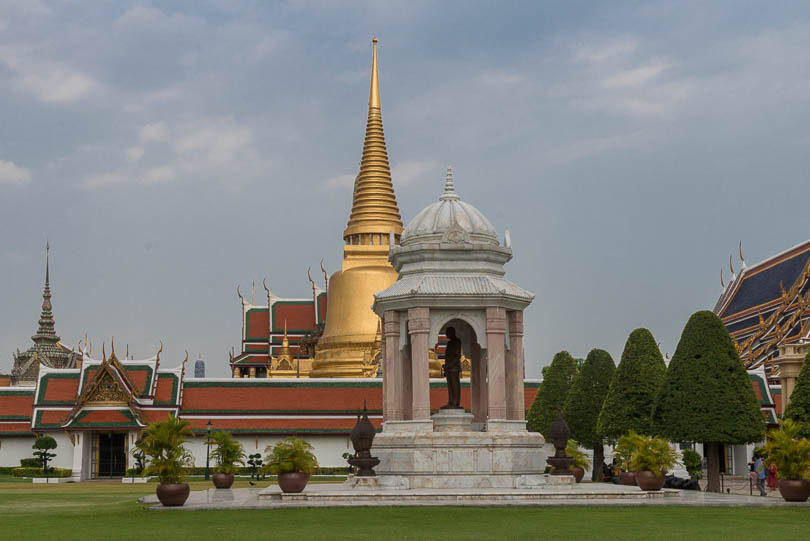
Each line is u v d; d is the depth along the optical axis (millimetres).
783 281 104375
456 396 44938
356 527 28469
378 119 110938
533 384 85125
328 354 102438
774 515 32656
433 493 37000
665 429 51531
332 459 81562
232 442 52438
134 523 30734
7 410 85062
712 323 51188
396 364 43344
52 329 131375
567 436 39969
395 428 42156
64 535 27375
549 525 28938
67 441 81688
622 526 28781
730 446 77062
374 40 112875
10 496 50875
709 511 33719
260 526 29000
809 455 38625
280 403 83062
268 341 129750
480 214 45781
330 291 106688
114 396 80688
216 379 84688
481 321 42812
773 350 92938
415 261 44062
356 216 108500
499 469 40531
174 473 37500
